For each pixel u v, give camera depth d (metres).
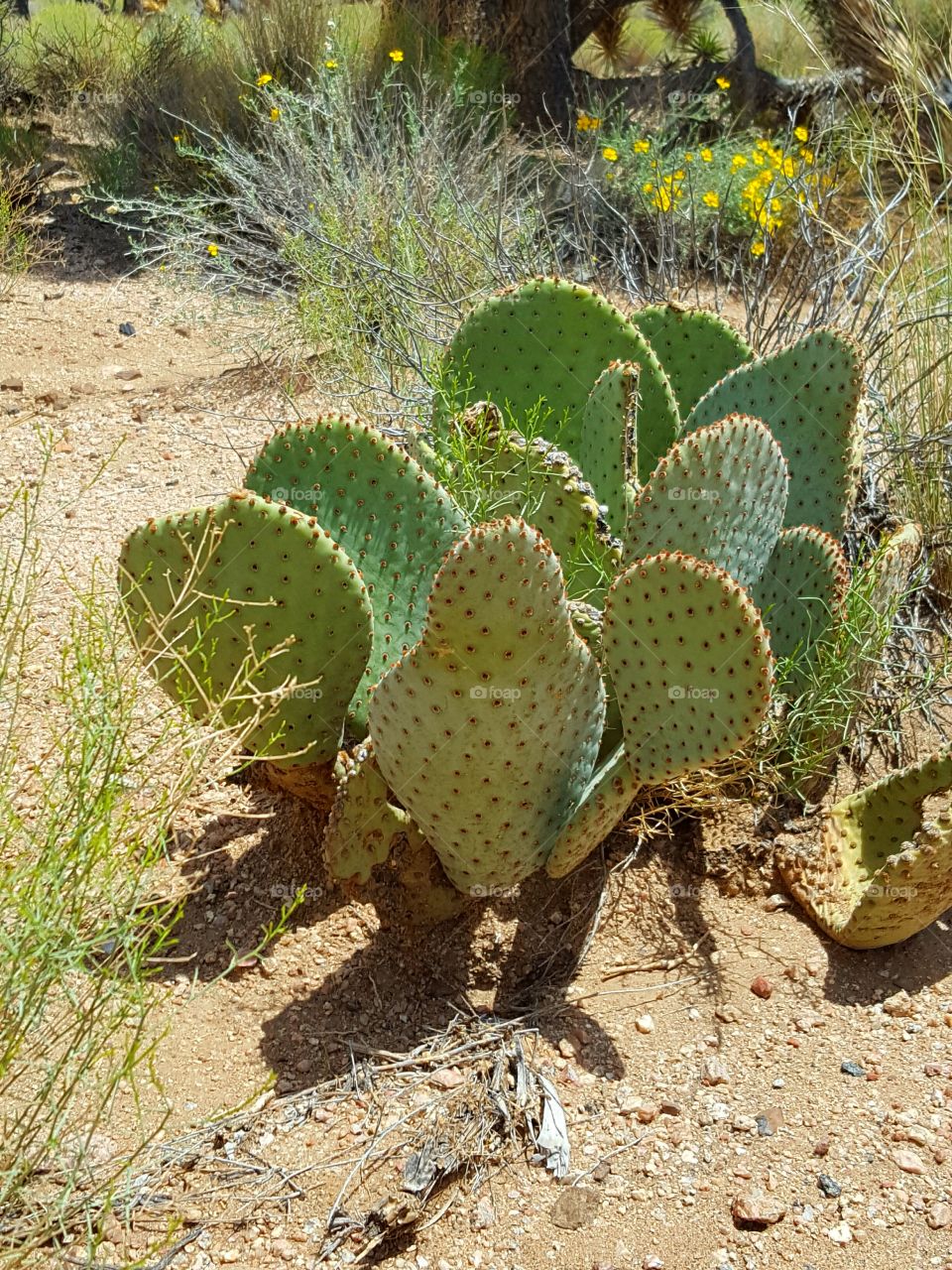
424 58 8.64
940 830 2.38
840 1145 2.24
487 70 9.04
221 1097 2.27
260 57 8.31
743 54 9.97
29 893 1.83
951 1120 2.29
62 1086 2.08
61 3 13.16
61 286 6.79
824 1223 2.11
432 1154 2.14
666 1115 2.30
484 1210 2.12
